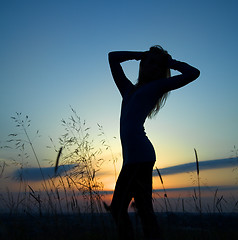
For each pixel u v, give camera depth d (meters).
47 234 2.39
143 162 2.03
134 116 2.12
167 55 2.39
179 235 2.37
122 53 2.64
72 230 2.54
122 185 2.06
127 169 2.06
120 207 2.03
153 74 2.36
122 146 2.21
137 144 2.06
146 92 2.17
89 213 2.79
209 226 2.72
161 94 2.24
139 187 2.02
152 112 2.50
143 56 2.47
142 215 2.03
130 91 2.42
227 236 2.50
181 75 2.24
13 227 2.31
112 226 2.47
